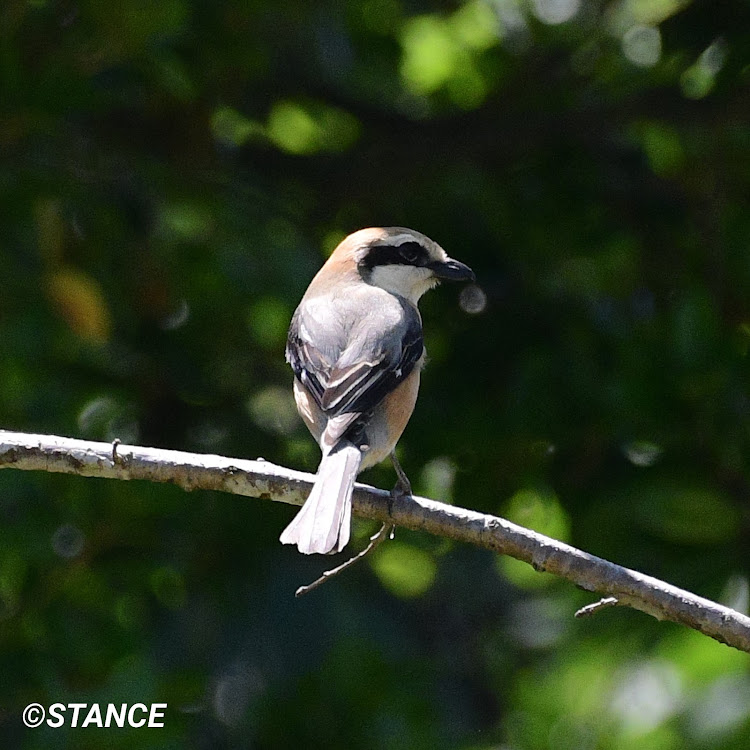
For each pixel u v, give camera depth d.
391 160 13.09
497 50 13.46
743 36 11.23
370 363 8.66
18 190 11.33
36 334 11.23
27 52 11.36
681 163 12.77
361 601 12.78
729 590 10.20
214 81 12.28
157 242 12.03
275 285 11.91
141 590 11.31
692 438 10.62
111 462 7.22
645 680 9.85
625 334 11.34
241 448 12.23
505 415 11.27
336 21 12.78
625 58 12.82
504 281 12.28
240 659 11.48
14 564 11.12
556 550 6.88
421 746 12.37
